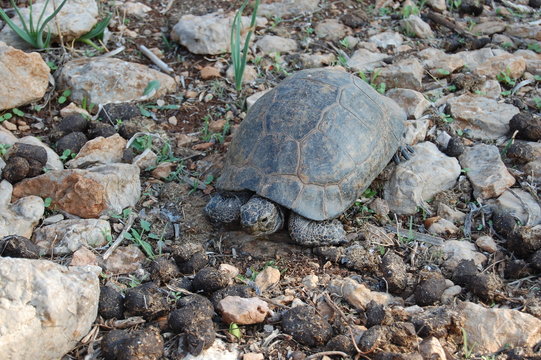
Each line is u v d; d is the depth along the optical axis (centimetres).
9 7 178
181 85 172
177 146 164
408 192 155
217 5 186
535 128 162
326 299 144
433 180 157
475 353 139
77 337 138
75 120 162
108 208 153
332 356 138
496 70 173
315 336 139
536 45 180
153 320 142
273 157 149
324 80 154
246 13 184
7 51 163
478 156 160
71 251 149
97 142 159
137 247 150
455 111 167
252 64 176
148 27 181
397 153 158
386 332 139
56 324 136
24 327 134
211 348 139
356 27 183
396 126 157
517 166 160
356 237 152
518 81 173
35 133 164
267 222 148
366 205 155
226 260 150
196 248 148
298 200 148
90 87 167
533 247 148
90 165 158
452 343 140
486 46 180
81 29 174
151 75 170
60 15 175
